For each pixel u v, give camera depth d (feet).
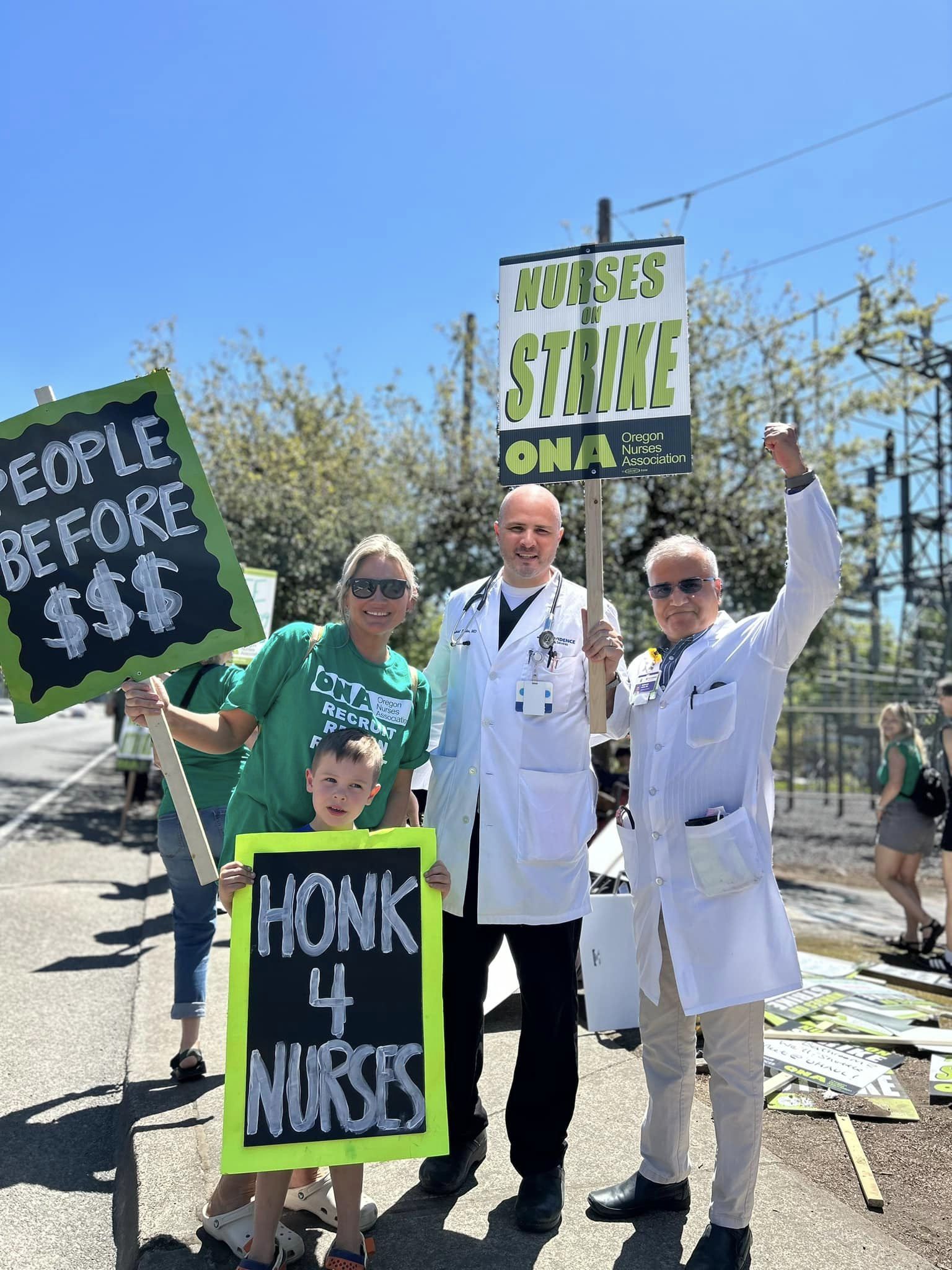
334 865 8.65
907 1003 16.46
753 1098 8.68
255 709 9.32
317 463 43.50
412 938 8.63
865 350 38.81
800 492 8.73
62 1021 15.52
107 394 9.80
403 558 9.42
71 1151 11.51
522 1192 9.45
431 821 10.55
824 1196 9.87
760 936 8.72
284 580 41.27
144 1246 8.84
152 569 9.59
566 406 10.23
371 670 9.46
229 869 8.48
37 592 9.52
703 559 10.00
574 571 36.63
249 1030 8.15
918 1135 11.59
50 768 63.93
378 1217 9.51
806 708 55.77
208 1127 11.32
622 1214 9.50
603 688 9.59
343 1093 8.13
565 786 9.97
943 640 68.69
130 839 33.30
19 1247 9.50
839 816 47.34
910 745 22.53
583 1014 16.43
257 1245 8.09
